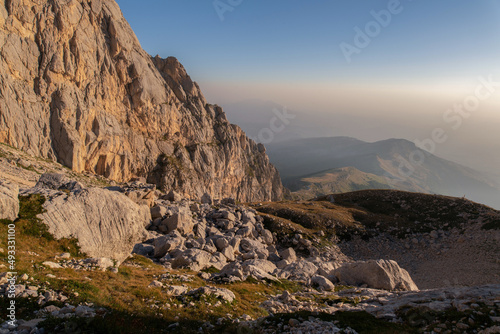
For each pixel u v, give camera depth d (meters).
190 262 36.81
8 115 89.81
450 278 59.47
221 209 75.75
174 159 158.12
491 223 76.50
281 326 18.22
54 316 13.57
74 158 105.12
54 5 106.94
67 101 107.44
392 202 104.50
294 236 76.12
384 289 36.84
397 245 78.19
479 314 17.31
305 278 38.78
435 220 87.12
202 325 17.00
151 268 30.62
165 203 70.00
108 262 23.95
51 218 24.98
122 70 136.50
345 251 75.94
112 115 129.00
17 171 73.75
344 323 18.75
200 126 184.62
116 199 30.62
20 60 96.19
